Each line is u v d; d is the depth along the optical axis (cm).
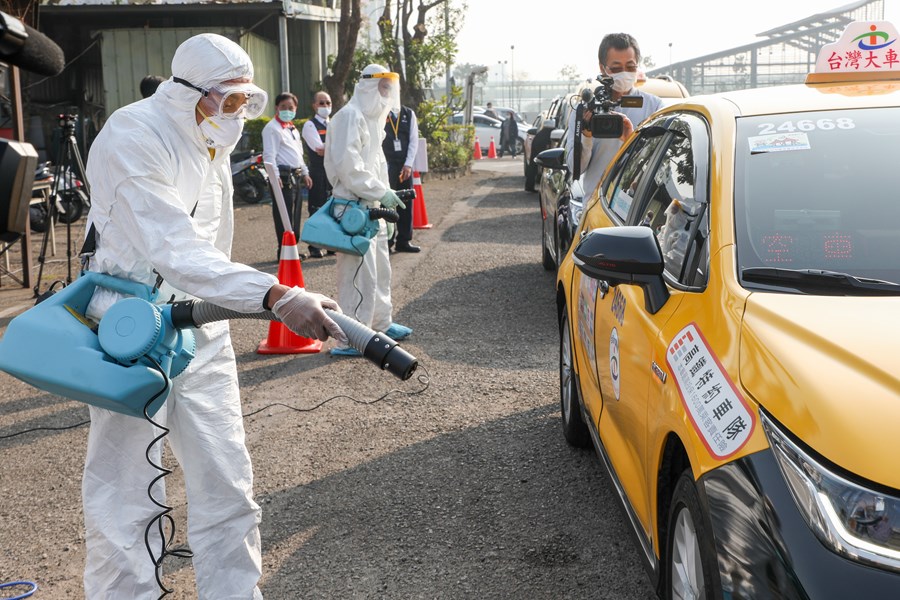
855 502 199
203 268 272
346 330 261
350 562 388
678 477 285
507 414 556
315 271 1052
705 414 245
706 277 286
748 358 240
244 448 321
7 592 380
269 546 406
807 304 256
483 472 472
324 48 2481
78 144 1995
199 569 313
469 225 1424
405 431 536
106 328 273
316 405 591
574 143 633
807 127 330
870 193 301
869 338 232
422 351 706
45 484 489
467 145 2450
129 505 303
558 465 475
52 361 272
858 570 194
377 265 720
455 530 411
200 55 287
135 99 2128
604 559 379
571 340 470
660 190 376
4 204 181
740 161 317
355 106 680
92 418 301
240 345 750
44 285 1025
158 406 279
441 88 3441
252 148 1945
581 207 723
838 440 206
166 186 287
